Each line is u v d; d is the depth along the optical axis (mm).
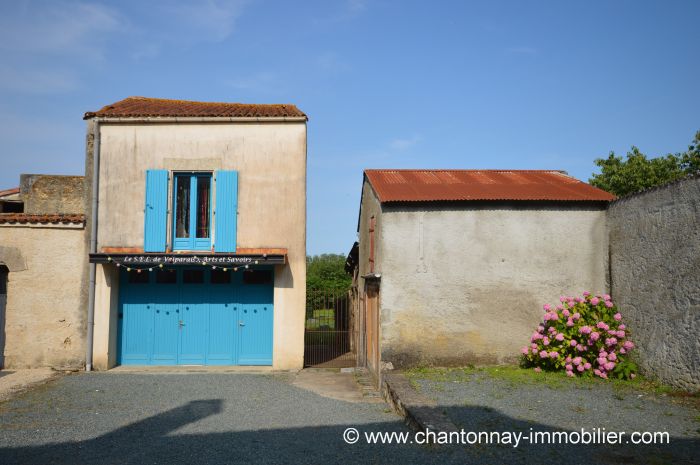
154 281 11656
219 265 10953
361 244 13812
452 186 10602
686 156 18266
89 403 8023
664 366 7719
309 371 11219
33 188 12711
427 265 9539
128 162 11383
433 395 7344
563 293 9570
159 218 11195
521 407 6664
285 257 11195
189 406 7879
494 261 9594
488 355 9438
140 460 5449
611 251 9391
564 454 4984
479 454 5090
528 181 11211
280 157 11508
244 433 6410
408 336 9391
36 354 10852
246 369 11250
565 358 8742
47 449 5820
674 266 7586
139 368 11203
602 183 19797
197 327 11633
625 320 8828
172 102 14227
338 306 16562
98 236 11180
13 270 10844
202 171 11469
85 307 11016
